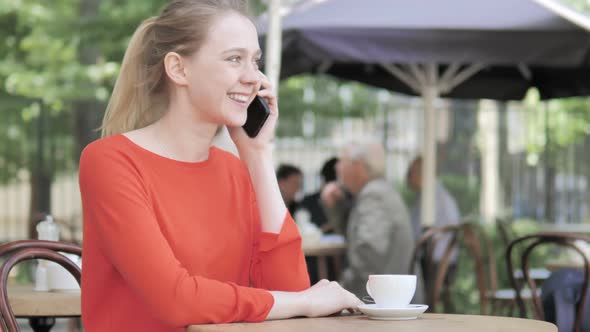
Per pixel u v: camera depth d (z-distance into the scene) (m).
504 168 11.88
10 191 14.92
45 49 12.74
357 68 8.62
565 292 4.06
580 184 11.80
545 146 11.88
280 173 7.83
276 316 2.06
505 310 7.29
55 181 13.97
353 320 2.04
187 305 1.98
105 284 2.14
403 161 11.79
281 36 5.86
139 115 2.29
